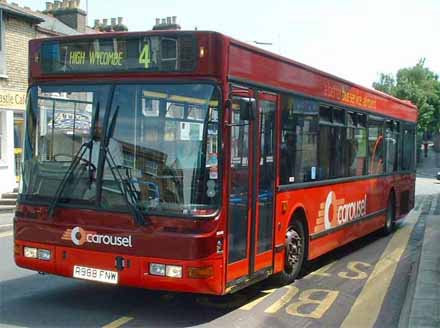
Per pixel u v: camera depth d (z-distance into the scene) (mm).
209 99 6328
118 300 7555
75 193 6707
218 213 6301
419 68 91312
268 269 7695
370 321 7094
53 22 23141
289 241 8461
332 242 10203
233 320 6852
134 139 6516
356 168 11531
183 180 6262
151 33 6531
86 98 6805
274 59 7754
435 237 13273
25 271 9195
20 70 19328
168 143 6383
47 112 7051
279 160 7930
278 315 7160
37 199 6949
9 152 18859
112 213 6469
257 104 7281
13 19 18953
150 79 6539
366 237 14227
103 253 6504
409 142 16375
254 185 7180
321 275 9602
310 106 9070
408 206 16484
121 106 6625
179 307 7312
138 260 6320
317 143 9391
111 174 6535
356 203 11578
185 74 6410
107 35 6738
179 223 6199
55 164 6871
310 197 9109
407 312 7094
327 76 9797
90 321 6637
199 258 6137
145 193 6375
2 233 13703
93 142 6668
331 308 7613
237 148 6738
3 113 18750
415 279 8891
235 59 6672
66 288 8117
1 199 17953
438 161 81000
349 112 11008
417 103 81500
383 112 13461
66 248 6727
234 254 6695
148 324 6578
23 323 6500
